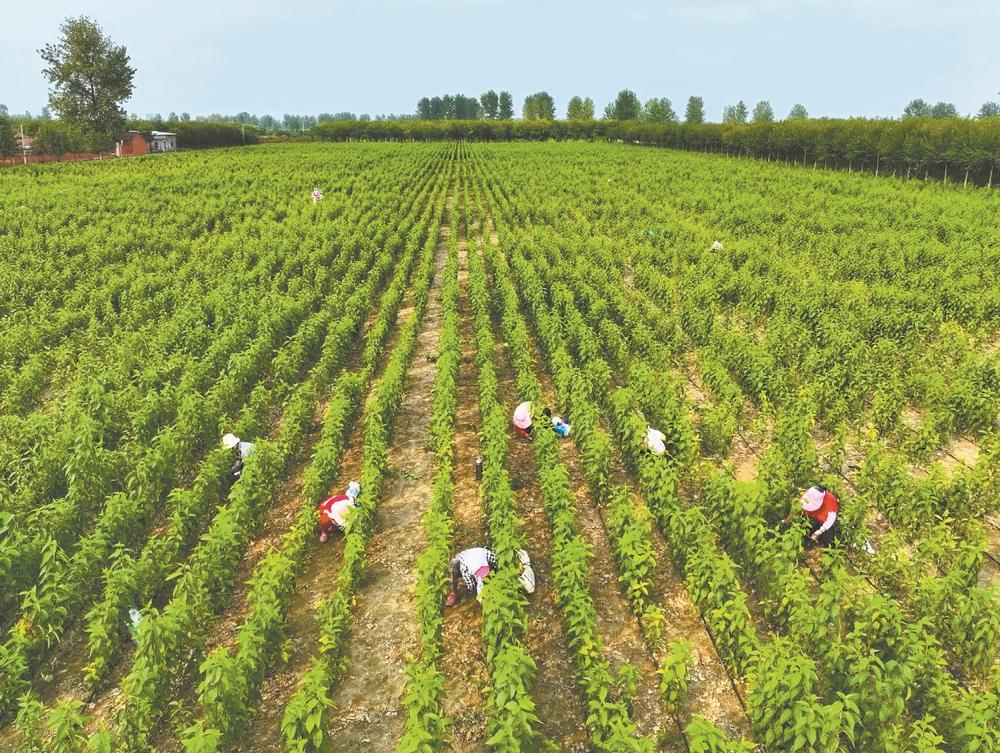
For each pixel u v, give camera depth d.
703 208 45.84
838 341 17.86
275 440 16.12
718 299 24.62
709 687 9.17
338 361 19.67
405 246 36.59
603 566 11.61
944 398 15.48
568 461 14.85
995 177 63.97
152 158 92.62
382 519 13.02
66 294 25.70
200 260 32.00
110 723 8.70
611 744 7.05
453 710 8.91
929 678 7.80
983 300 21.80
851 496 13.21
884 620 8.26
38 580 10.54
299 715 7.36
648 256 31.58
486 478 12.54
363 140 159.25
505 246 34.16
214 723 7.86
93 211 45.00
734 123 112.25
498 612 8.82
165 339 19.77
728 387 15.91
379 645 9.98
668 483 11.50
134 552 11.84
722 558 9.69
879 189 53.62
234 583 11.35
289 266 29.61
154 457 12.53
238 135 157.38
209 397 15.79
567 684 9.30
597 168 73.62
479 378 17.75
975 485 11.46
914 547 11.66
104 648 9.28
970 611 8.42
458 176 73.88
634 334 19.91
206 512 12.69
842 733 7.70
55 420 15.16
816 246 32.34
